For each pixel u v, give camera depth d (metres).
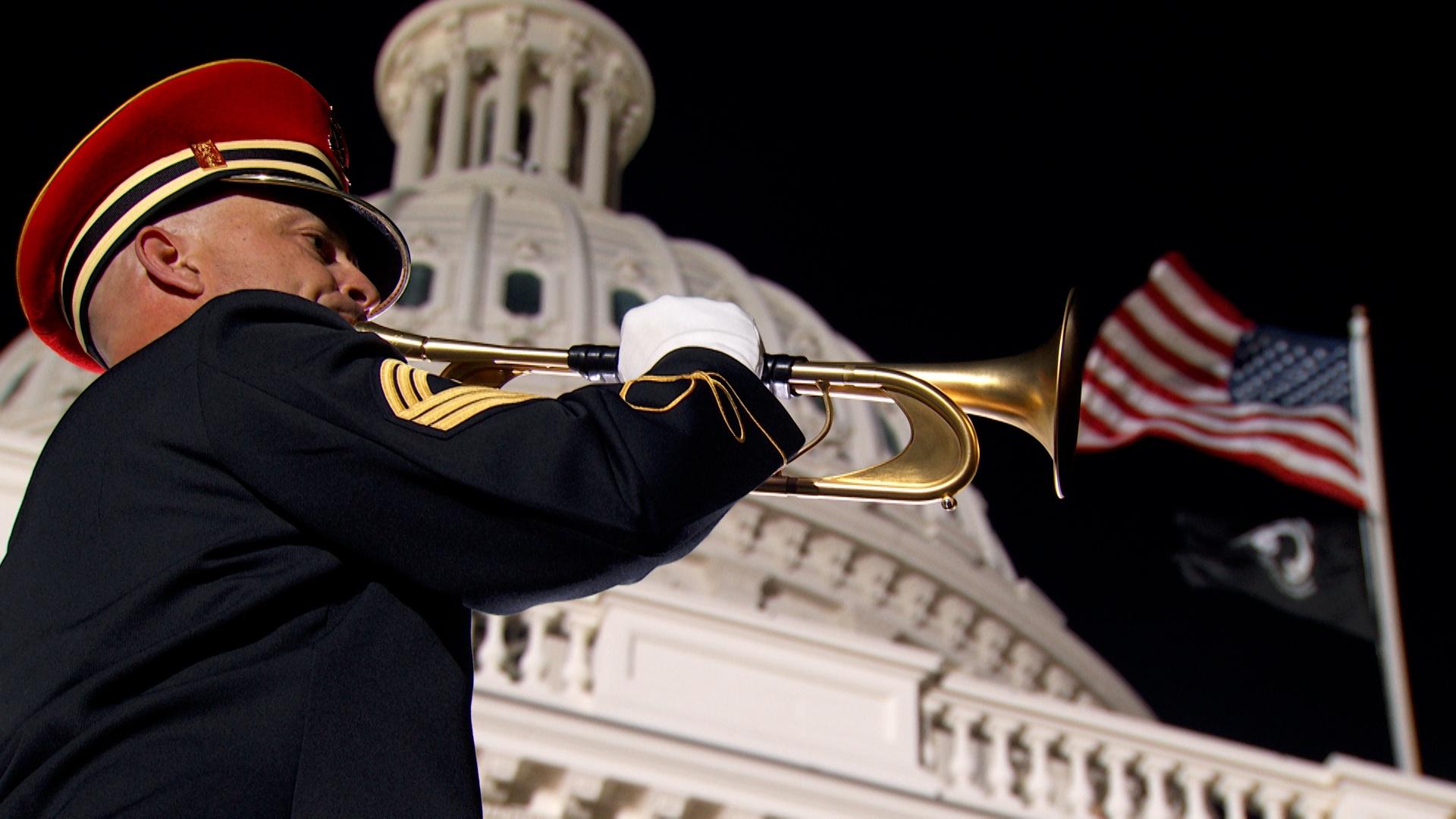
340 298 3.89
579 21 67.19
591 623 26.75
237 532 3.29
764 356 3.93
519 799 25.02
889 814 25.86
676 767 25.28
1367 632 31.55
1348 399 31.22
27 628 3.34
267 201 3.90
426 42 68.19
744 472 3.45
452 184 62.28
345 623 3.30
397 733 3.20
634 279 57.66
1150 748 27.86
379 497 3.27
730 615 26.88
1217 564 32.78
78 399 3.65
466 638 3.49
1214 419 31.11
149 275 3.79
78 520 3.41
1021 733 27.86
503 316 54.69
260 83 3.95
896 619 50.84
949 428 3.97
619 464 3.30
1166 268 31.61
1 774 3.21
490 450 3.26
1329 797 27.56
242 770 3.09
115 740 3.11
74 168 3.83
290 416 3.32
